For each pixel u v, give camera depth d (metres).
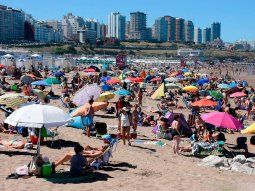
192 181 12.04
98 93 24.11
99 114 26.89
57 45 191.50
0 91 33.31
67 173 11.89
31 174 11.54
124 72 64.06
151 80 50.78
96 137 18.38
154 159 14.85
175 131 16.44
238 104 36.06
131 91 37.91
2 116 22.38
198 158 15.76
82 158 11.88
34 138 15.59
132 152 15.76
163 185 11.39
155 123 23.31
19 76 49.31
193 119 23.02
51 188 10.50
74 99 24.03
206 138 18.19
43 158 11.77
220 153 16.50
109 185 11.05
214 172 13.43
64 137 17.61
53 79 33.34
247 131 15.97
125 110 17.23
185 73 67.94
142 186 11.16
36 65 71.19
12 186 10.49
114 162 13.68
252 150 18.44
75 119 20.41
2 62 69.12
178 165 14.18
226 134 23.08
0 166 12.32
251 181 12.52
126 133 18.34
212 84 49.84
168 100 35.72
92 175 11.93
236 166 14.06
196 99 34.06
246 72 123.69
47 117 11.15
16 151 14.20
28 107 11.41
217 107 31.83
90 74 52.25
